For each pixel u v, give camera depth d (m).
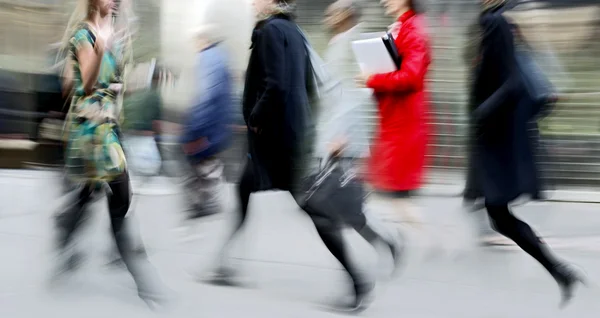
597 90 7.96
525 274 5.27
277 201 7.87
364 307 4.51
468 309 4.59
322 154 4.54
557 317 4.45
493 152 4.28
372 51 5.28
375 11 8.21
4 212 7.09
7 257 5.59
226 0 6.57
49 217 6.90
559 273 4.25
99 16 4.34
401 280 5.13
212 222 6.84
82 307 4.55
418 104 5.45
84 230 4.97
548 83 4.29
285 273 5.31
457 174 8.52
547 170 8.07
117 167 4.34
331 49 4.95
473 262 5.53
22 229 6.46
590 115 8.03
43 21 9.12
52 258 5.55
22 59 9.58
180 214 7.06
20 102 9.48
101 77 4.32
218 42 6.52
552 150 8.10
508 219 4.30
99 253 5.50
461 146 8.50
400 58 5.32
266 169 4.57
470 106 4.38
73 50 4.28
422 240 6.03
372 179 5.56
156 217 7.11
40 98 5.40
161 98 7.88
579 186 8.08
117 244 4.46
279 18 4.54
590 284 5.04
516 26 4.23
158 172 8.29
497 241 5.89
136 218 7.03
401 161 5.47
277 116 4.47
